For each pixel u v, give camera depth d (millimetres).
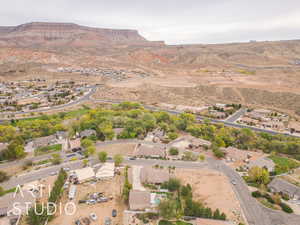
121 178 86562
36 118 163625
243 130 127500
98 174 86000
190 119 155500
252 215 68562
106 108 188500
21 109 186125
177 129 139125
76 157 102938
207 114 177125
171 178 81188
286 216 68375
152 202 71312
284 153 109875
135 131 128125
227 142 117500
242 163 99125
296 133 142375
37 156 104500
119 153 106750
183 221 64438
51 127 131250
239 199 75688
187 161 100438
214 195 77562
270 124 152375
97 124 135125
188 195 73500
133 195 71438
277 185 80250
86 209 69938
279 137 123500
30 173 89938
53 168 93750
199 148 113312
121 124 139000
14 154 100625
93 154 104125
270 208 71438
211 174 90438
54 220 65188
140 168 93625
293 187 77812
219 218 64938
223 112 180250
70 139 122125
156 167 94688
